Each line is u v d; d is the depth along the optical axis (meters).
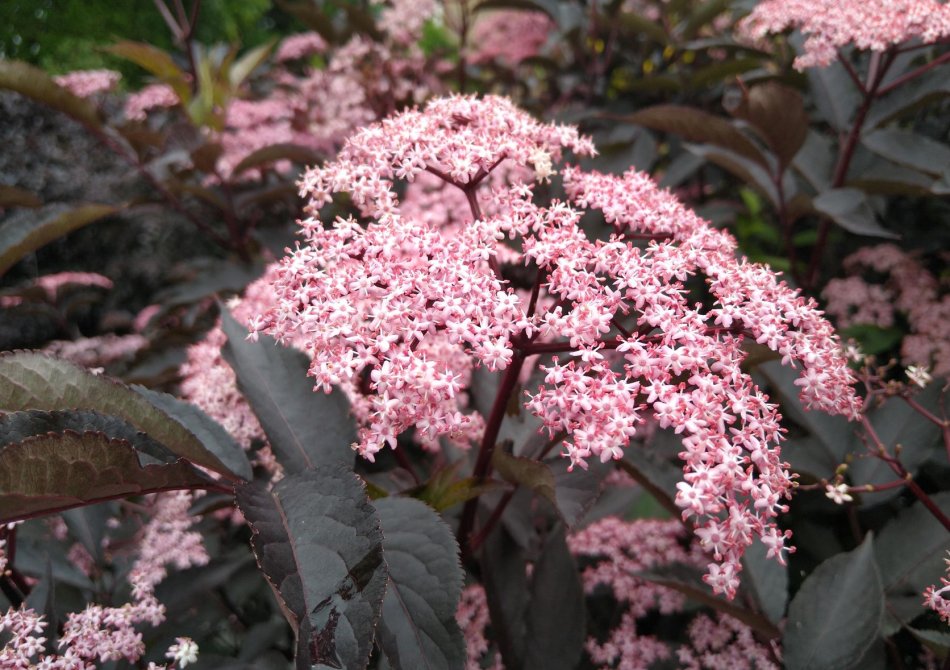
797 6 0.33
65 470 0.18
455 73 0.62
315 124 0.54
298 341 0.28
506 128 0.25
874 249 0.40
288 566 0.18
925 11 0.30
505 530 0.28
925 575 0.25
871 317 0.37
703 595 0.24
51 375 0.20
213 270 0.48
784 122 0.32
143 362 0.44
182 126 0.46
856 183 0.35
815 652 0.23
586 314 0.20
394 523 0.20
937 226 0.43
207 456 0.21
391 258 0.21
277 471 0.28
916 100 0.36
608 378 0.19
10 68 0.39
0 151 0.63
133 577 0.25
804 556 0.30
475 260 0.21
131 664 0.24
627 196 0.24
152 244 0.67
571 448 0.18
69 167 0.66
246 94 0.59
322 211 0.46
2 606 0.27
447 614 0.19
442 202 0.38
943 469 0.30
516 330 0.20
